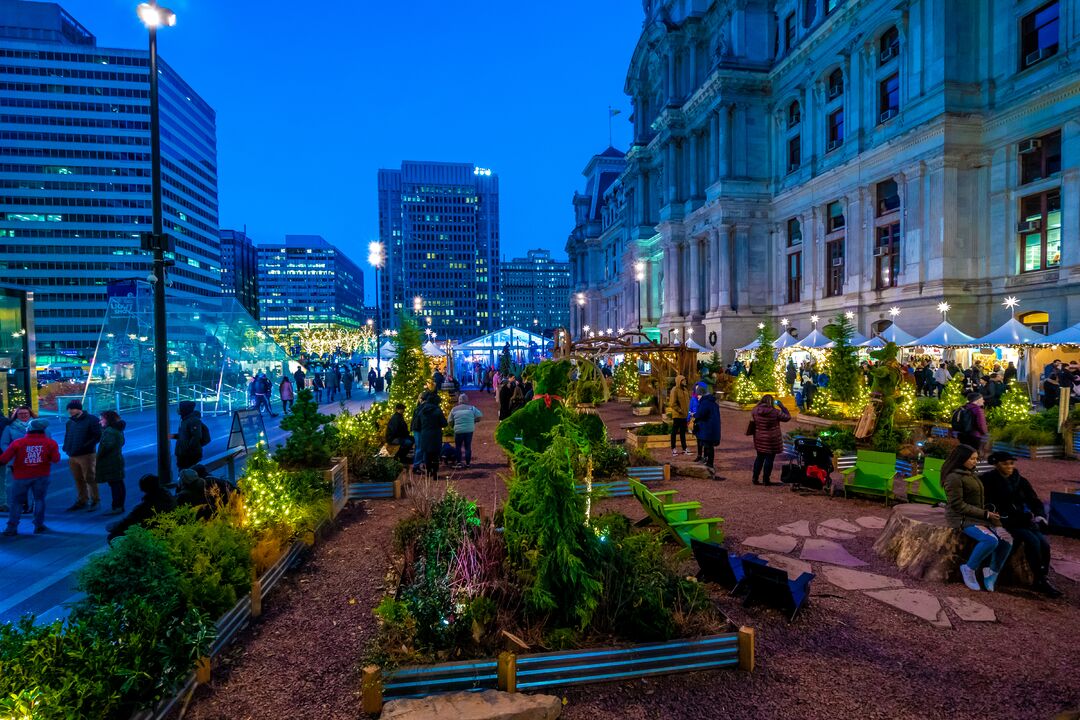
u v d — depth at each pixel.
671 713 3.91
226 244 195.25
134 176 111.31
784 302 39.62
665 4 50.94
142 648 3.68
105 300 111.06
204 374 27.91
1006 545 5.93
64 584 6.45
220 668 4.48
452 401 21.80
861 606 5.58
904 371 20.41
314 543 7.39
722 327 40.09
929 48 26.48
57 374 64.19
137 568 4.29
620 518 6.41
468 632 4.46
